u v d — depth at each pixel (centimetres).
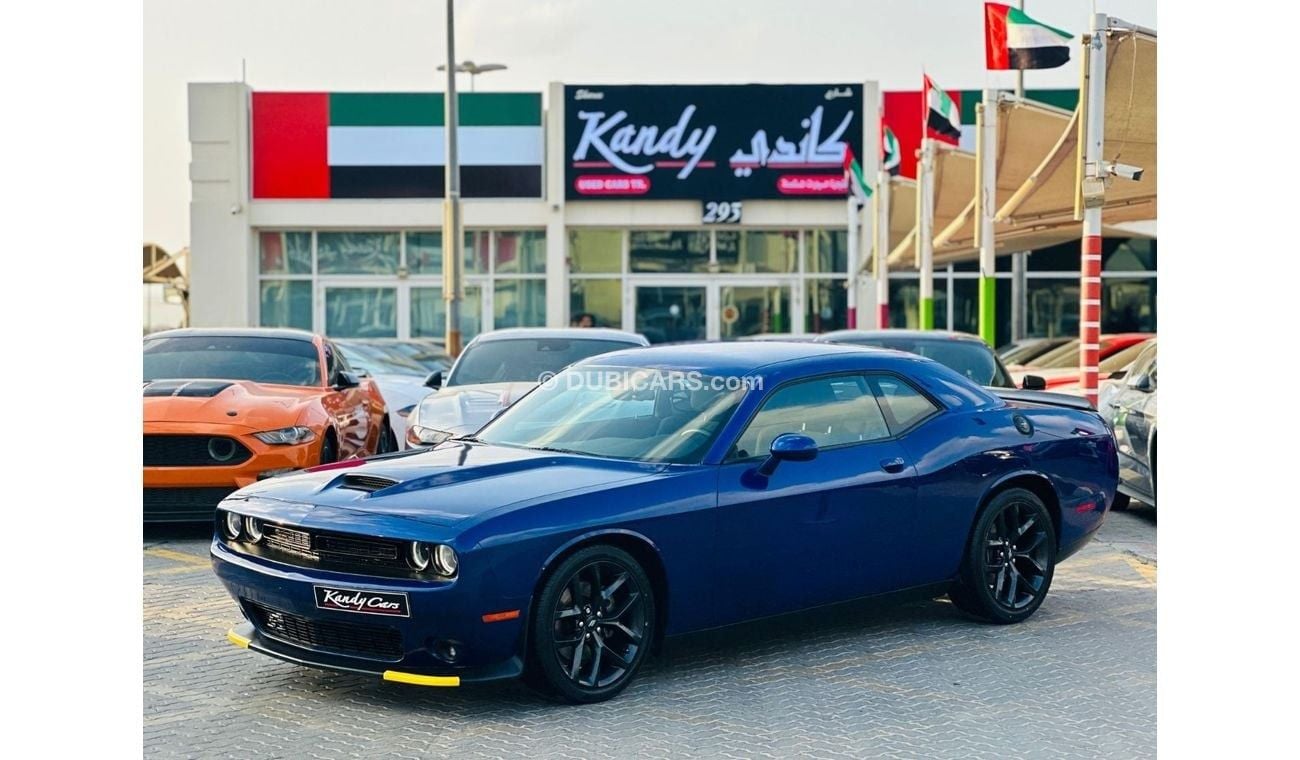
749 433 593
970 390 696
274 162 2931
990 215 1691
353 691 555
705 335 2983
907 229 2597
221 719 515
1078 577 828
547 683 522
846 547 611
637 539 541
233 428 923
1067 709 531
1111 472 734
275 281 2994
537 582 515
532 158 2938
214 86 2909
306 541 527
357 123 2928
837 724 509
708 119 2881
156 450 919
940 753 475
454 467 568
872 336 1116
